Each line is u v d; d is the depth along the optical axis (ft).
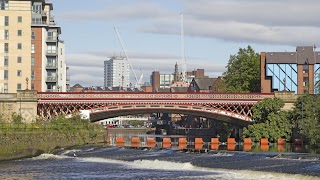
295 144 368.27
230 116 394.93
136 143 416.26
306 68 525.34
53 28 498.69
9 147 313.53
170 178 202.49
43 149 319.06
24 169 236.02
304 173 198.08
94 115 401.49
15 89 476.54
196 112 395.96
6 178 208.54
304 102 373.20
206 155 261.65
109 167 240.12
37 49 490.08
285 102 395.34
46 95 380.37
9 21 477.36
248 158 244.22
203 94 390.42
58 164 254.68
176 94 387.55
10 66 475.72
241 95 394.73
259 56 545.03
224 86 556.92
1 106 375.25
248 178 199.11
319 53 535.60
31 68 488.02
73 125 363.35
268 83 524.52
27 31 479.00
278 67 524.11
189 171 221.46
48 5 522.88
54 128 350.23
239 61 542.98
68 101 381.19
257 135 380.78
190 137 522.47
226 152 267.59
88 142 369.91
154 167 238.48
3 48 476.13
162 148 299.58
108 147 319.27
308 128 341.00
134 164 249.75
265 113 388.16
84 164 253.44
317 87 402.11
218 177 202.59
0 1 476.95
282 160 233.96
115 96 383.65
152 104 385.09
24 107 375.86
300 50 534.78
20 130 329.93
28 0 480.64
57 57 501.56
